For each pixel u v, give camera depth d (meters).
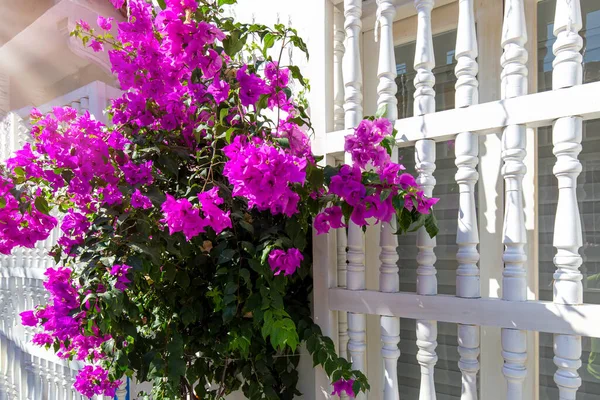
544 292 1.57
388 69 1.46
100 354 1.74
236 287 1.29
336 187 1.24
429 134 1.37
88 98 2.65
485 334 1.58
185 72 1.41
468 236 1.30
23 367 3.31
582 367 1.47
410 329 1.81
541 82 1.59
